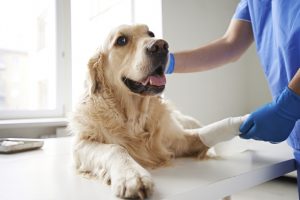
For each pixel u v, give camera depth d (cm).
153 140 97
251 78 291
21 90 238
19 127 193
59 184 67
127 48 101
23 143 119
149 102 99
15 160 99
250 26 121
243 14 120
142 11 247
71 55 243
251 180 73
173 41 233
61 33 238
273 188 184
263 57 102
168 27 230
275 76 97
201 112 254
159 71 96
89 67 102
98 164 74
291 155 92
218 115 267
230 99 278
